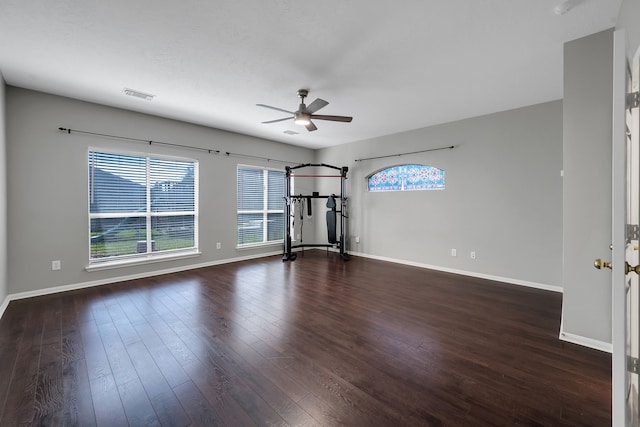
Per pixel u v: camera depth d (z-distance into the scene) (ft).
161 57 8.64
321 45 7.97
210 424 4.93
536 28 7.17
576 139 7.67
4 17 6.72
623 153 3.65
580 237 7.72
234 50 8.23
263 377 6.25
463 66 9.20
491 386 5.97
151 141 14.17
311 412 5.21
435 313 9.86
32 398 5.55
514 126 13.32
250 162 18.66
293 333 8.31
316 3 6.27
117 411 5.23
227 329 8.55
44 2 6.20
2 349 7.36
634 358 4.32
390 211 18.29
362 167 19.69
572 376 6.31
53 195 11.63
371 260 18.60
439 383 6.06
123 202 13.60
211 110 13.52
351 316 9.57
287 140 19.97
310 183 22.74
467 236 14.90
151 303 10.66
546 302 10.94
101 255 13.05
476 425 4.91
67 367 6.58
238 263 17.56
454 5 6.32
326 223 21.83
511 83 10.53
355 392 5.77
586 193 7.59
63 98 11.76
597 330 7.53
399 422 4.97
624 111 3.65
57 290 11.78
